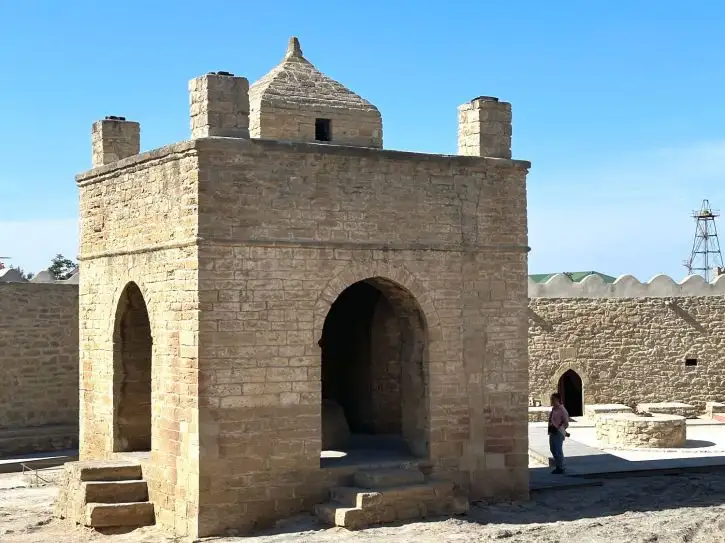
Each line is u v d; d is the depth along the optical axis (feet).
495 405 61.77
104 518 57.06
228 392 54.34
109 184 64.49
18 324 90.17
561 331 104.99
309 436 56.44
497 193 62.54
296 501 56.03
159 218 58.18
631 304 106.32
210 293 54.08
